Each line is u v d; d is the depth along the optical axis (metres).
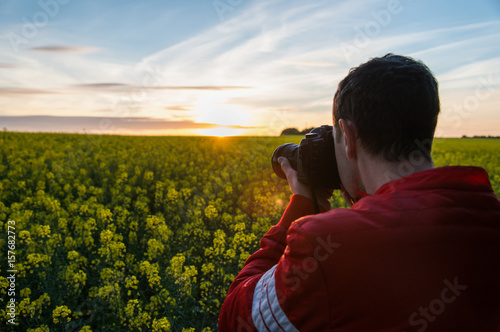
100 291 3.37
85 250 4.63
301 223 0.76
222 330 0.88
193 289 3.86
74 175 9.14
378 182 0.81
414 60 0.81
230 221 5.53
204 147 17.83
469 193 0.74
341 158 0.90
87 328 3.03
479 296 0.67
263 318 0.77
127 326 3.42
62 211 5.56
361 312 0.68
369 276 0.68
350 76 0.83
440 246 0.68
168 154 14.21
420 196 0.74
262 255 0.95
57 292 3.58
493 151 23.02
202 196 7.35
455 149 23.83
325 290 0.69
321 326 0.70
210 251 4.11
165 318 3.06
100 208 5.53
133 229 5.33
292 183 1.03
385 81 0.76
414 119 0.75
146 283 4.09
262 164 12.12
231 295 0.89
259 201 6.47
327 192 1.03
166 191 7.64
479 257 0.69
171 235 4.86
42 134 23.22
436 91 0.79
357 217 0.73
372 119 0.77
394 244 0.69
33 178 8.43
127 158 11.69
